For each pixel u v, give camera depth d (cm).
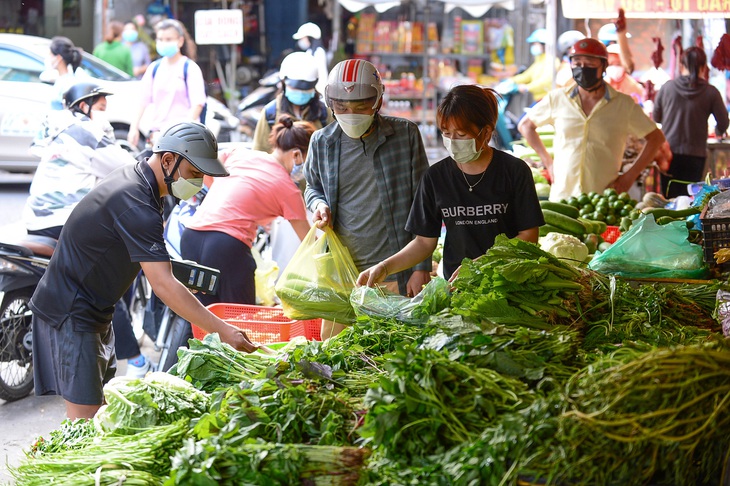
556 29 853
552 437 211
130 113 1191
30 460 260
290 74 712
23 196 1123
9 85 1145
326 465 225
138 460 251
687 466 218
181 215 584
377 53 1317
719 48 773
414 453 225
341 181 439
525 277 311
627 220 545
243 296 526
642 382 217
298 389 257
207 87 1346
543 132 809
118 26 1321
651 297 332
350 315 427
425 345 261
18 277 557
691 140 805
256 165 529
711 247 402
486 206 387
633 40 1146
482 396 231
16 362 570
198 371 306
